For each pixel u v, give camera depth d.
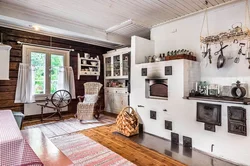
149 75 3.37
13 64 4.06
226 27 2.88
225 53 2.87
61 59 4.82
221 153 2.35
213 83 3.01
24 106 4.22
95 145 2.75
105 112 5.63
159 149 2.64
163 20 3.73
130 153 2.48
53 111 4.71
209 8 3.05
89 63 5.48
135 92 3.70
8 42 3.97
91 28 4.31
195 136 2.65
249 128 2.09
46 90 4.55
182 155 2.43
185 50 3.25
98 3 2.98
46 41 4.55
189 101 2.73
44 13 3.42
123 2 2.92
